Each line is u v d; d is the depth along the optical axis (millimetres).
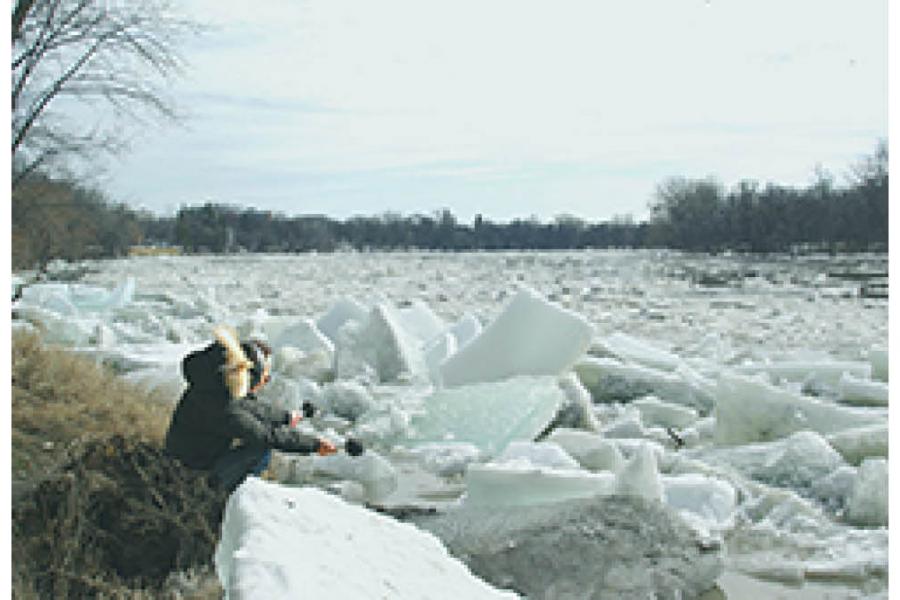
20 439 6664
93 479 5301
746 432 9172
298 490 3242
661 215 83750
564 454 7121
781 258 59094
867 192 57719
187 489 5465
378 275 48938
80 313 17297
